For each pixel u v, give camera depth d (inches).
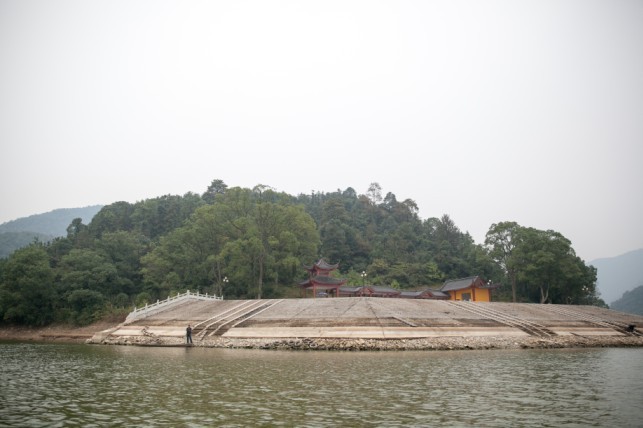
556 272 4343.0
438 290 4918.8
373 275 5802.2
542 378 1389.0
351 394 1143.0
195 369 1566.2
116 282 4133.9
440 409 989.8
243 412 962.7
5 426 858.8
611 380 1358.3
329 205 7155.5
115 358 1915.6
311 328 2423.7
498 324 2655.0
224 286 4453.7
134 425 867.4
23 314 3767.2
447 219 7322.8
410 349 2199.8
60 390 1205.1
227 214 4603.8
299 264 4453.7
